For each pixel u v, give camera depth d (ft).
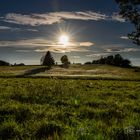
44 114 36.09
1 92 68.74
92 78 241.55
